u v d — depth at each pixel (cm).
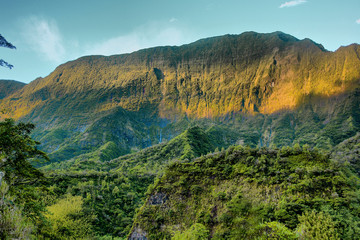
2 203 1962
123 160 19875
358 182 5072
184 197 6456
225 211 5509
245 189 5784
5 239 1777
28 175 3603
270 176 5778
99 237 7150
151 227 6197
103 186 10356
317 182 5053
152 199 6869
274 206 5031
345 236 3838
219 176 6538
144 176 13112
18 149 3388
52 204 7650
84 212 7869
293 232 4044
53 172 11388
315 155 5878
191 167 7244
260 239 4269
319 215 4234
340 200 4475
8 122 3428
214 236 5081
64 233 6234
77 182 10425
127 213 9144
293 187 5153
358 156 10569
